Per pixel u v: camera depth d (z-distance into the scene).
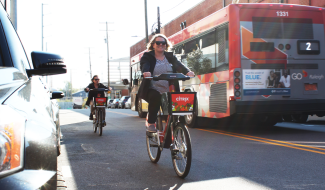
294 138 7.51
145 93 4.66
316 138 7.45
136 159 5.36
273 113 8.34
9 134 1.42
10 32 2.60
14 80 2.07
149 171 4.51
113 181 4.01
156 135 4.68
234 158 5.27
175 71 4.76
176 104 3.97
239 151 5.89
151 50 4.71
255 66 8.11
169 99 3.96
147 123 4.82
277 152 5.71
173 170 4.56
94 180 4.06
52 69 2.51
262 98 8.10
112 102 53.25
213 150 6.02
